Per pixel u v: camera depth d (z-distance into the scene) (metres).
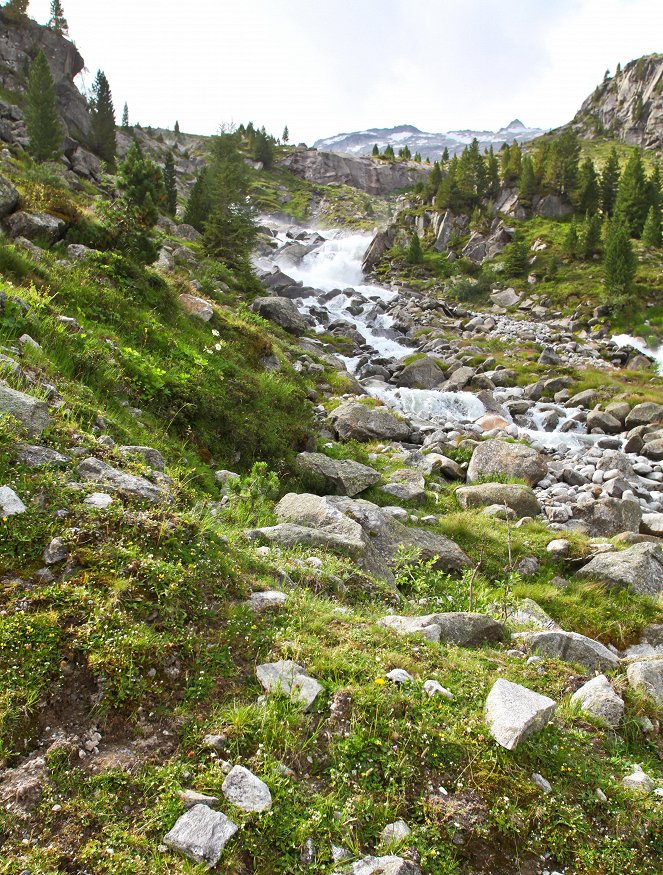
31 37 86.50
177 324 13.68
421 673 4.53
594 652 6.12
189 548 4.84
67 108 87.12
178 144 160.50
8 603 3.78
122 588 4.09
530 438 20.84
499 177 88.00
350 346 33.03
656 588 10.27
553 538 11.76
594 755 4.23
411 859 3.09
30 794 2.92
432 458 16.50
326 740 3.69
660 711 5.08
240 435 10.80
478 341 39.97
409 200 93.56
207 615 4.37
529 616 8.20
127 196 15.04
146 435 8.47
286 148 160.25
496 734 3.94
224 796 3.16
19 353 7.16
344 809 3.27
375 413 18.83
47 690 3.42
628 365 38.97
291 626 4.67
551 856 3.39
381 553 8.91
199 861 2.81
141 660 3.75
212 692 3.84
